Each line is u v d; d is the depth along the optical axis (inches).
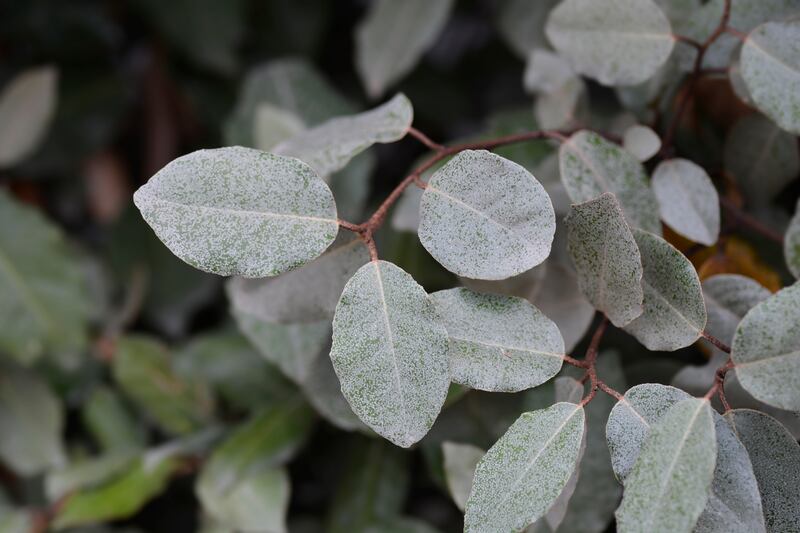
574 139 21.5
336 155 20.9
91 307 33.2
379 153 38.5
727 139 23.1
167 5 38.0
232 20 37.8
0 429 30.9
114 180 40.9
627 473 19.1
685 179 21.7
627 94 23.5
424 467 27.8
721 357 20.7
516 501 18.8
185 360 29.2
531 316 19.9
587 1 21.9
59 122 39.1
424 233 19.6
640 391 19.4
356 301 19.3
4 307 30.9
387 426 19.0
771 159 22.9
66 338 31.3
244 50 39.9
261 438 26.6
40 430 30.8
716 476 18.9
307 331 24.3
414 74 39.2
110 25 39.7
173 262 35.4
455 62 39.8
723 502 18.9
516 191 19.4
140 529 31.5
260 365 28.0
